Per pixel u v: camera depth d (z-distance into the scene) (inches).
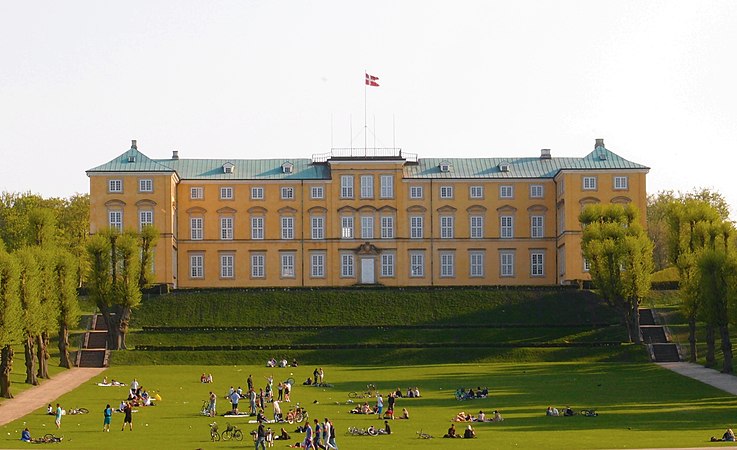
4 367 5841.5
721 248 6820.9
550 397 5684.1
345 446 4126.5
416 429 4621.1
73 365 7194.9
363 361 7367.1
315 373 6343.5
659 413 5073.8
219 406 5497.1
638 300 7760.8
